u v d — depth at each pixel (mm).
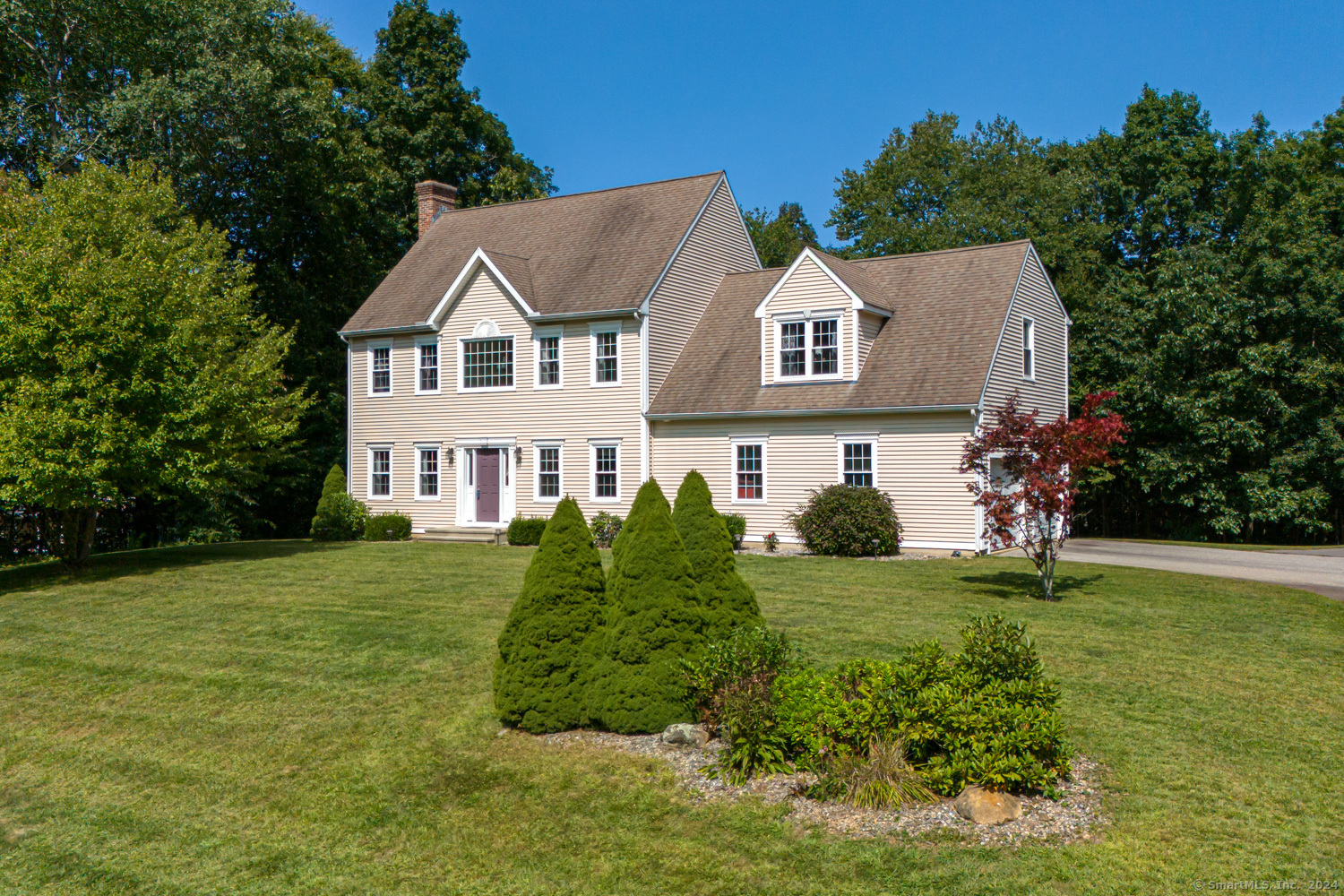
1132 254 38469
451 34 43969
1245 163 35688
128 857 7375
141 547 30000
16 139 28453
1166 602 14828
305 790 8359
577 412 27297
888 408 22750
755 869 6367
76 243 19969
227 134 30078
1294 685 9945
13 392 18359
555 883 6453
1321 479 31094
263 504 34188
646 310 26203
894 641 11977
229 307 23203
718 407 25281
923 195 45062
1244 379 29766
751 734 7844
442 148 42875
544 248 30281
